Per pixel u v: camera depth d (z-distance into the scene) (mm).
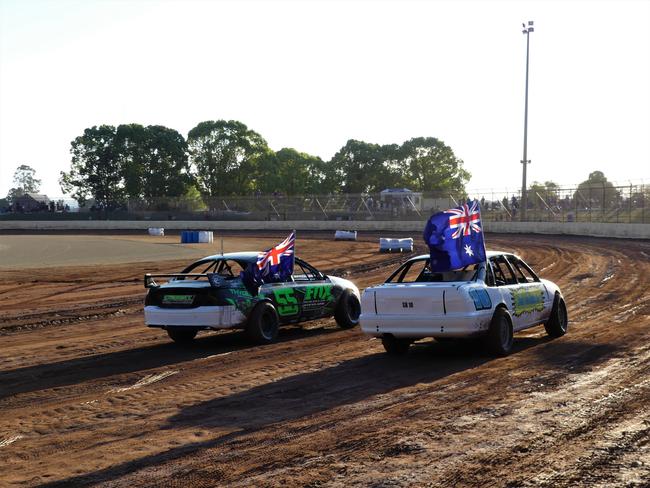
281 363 10688
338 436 6719
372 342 12375
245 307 12195
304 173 105812
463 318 10094
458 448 6215
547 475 5488
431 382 9023
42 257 35375
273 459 6090
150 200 82750
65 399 8758
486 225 55062
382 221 65875
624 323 13570
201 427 7242
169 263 31625
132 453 6430
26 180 181500
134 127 91812
